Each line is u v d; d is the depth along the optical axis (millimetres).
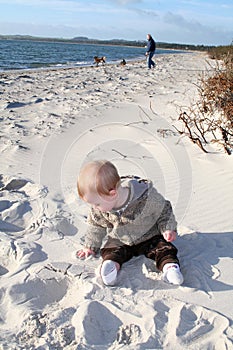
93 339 2391
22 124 7301
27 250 3260
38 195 4289
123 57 47969
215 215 3807
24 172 4945
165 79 15086
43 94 11102
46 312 2623
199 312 2551
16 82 14094
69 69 22656
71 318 2539
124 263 3086
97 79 15492
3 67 24688
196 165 5074
